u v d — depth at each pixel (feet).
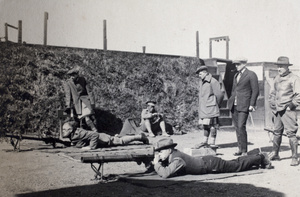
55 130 36.94
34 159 25.18
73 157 25.62
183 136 42.04
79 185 17.76
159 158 19.71
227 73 31.32
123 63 42.45
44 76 36.81
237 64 27.04
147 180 18.57
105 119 41.01
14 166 22.65
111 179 19.12
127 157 19.21
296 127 23.49
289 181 18.75
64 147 30.89
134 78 43.21
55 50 37.55
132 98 42.93
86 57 39.78
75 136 29.78
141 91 43.65
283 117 23.71
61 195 15.83
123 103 42.24
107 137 30.42
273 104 25.49
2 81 34.78
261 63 49.55
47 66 37.01
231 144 34.19
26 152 28.43
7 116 34.73
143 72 43.93
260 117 49.62
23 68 35.81
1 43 34.76
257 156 21.68
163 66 45.60
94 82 40.45
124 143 31.19
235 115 27.53
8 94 34.99
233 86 27.45
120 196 15.69
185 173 19.81
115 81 41.83
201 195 15.92
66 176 19.81
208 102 27.37
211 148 26.43
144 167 22.77
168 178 19.04
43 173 20.54
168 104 45.62
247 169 21.42
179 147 31.73
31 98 36.04
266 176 19.95
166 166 19.84
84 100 33.78
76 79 33.71
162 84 45.37
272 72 49.83
